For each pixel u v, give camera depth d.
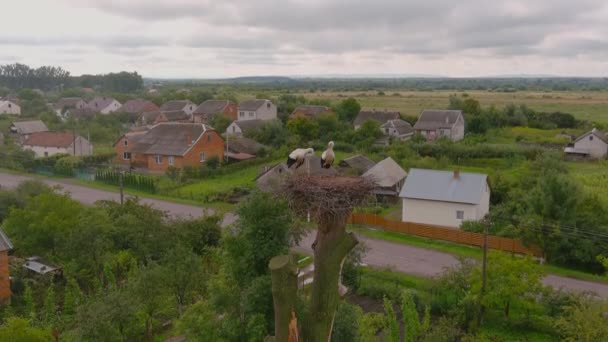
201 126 62.06
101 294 22.56
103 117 100.62
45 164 63.53
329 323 11.25
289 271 10.67
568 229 33.38
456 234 38.16
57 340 22.91
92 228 28.41
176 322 20.42
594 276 32.06
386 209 47.16
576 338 22.17
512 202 41.38
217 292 18.73
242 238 19.06
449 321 24.33
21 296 28.44
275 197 15.55
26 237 31.22
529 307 24.72
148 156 61.25
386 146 73.56
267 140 75.25
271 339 11.48
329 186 11.44
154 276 21.95
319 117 83.75
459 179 41.75
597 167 65.44
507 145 71.56
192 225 32.41
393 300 27.94
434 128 83.12
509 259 25.47
